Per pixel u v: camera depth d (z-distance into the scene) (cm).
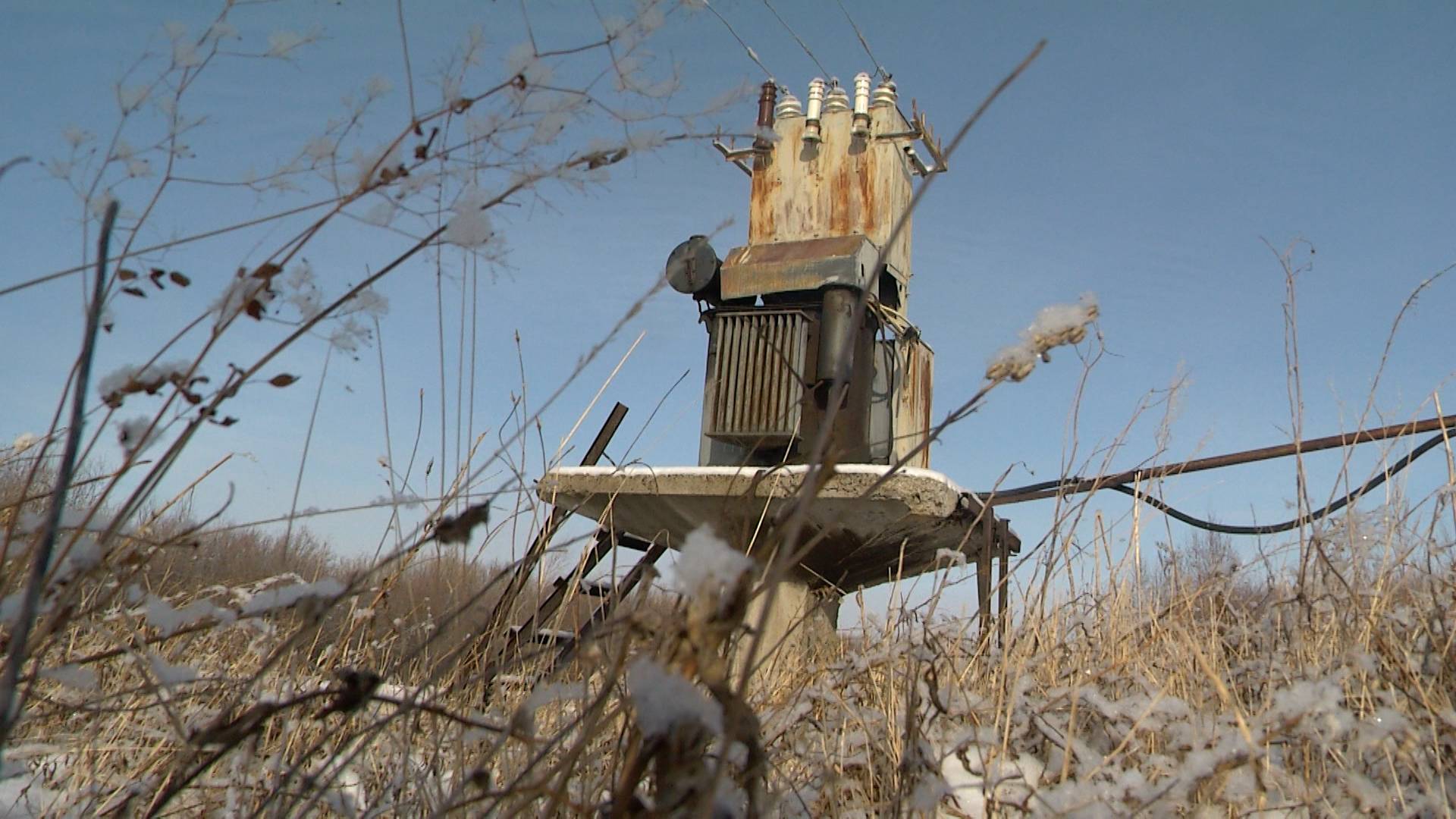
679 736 111
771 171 675
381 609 261
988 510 477
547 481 530
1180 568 363
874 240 640
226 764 240
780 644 176
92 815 218
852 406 584
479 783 143
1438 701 232
